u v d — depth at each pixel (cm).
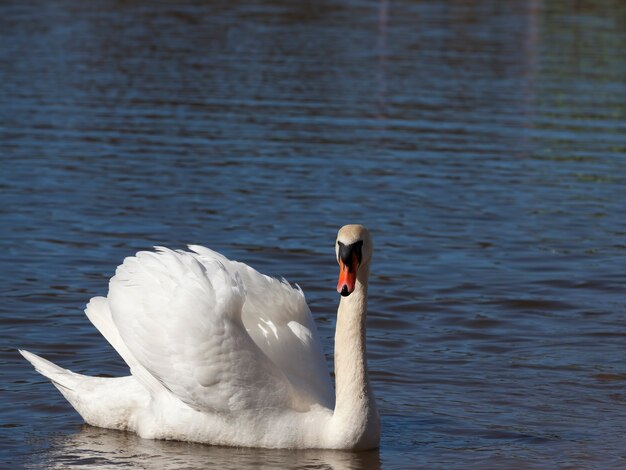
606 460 963
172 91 2983
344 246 952
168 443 988
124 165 2159
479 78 3403
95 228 1725
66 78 3106
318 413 984
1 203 1847
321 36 4206
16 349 1222
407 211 1905
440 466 945
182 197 1933
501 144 2500
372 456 966
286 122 2639
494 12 5259
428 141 2502
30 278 1475
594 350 1273
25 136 2377
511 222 1861
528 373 1192
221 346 955
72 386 1029
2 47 3603
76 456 951
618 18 5184
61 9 4666
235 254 1617
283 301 1013
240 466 933
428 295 1464
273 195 1973
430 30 4531
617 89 3306
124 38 3925
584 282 1545
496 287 1510
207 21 4494
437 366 1206
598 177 2225
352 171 2184
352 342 976
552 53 4016
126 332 977
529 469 941
